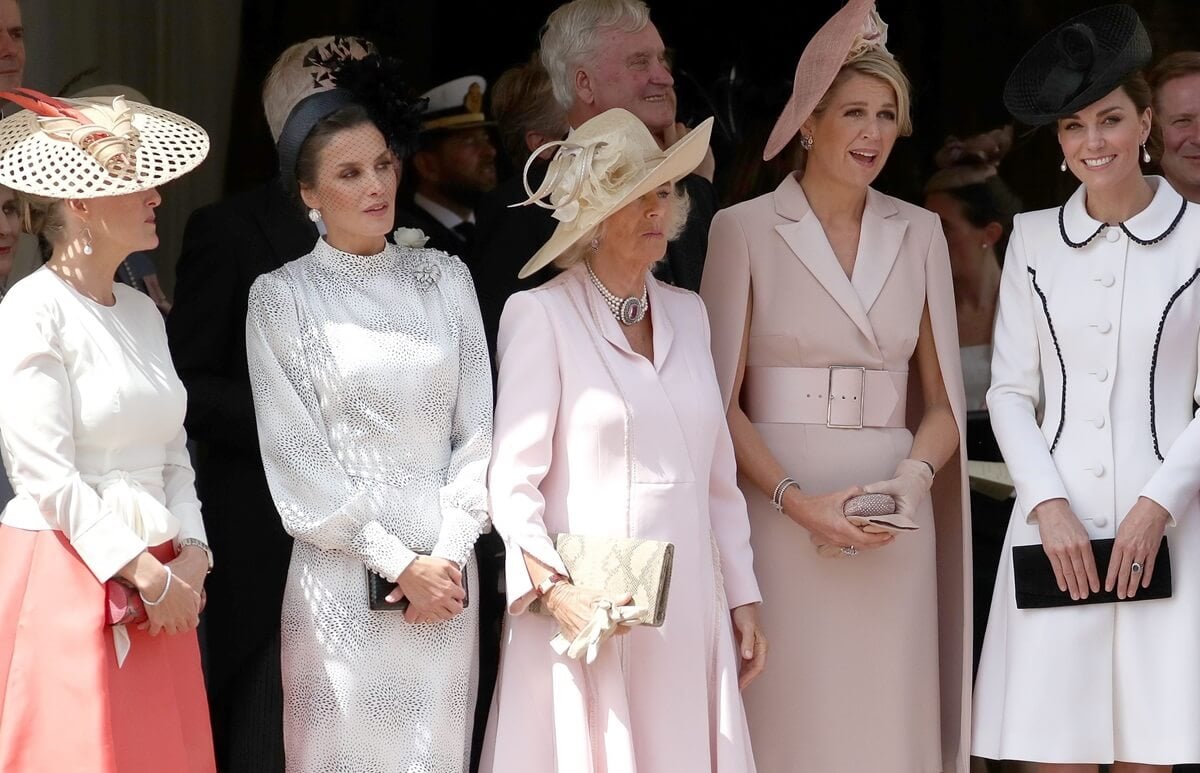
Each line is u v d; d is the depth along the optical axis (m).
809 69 13.35
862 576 13.52
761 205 13.80
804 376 13.58
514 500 12.02
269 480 11.95
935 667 13.77
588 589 11.63
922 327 13.97
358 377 11.98
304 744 12.00
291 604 12.15
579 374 12.23
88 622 10.93
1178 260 12.93
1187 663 12.67
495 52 21.33
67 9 18.11
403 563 11.66
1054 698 12.84
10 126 11.72
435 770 11.95
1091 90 12.69
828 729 13.49
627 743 11.76
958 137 19.45
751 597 12.85
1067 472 13.05
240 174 19.81
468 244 18.28
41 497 10.93
